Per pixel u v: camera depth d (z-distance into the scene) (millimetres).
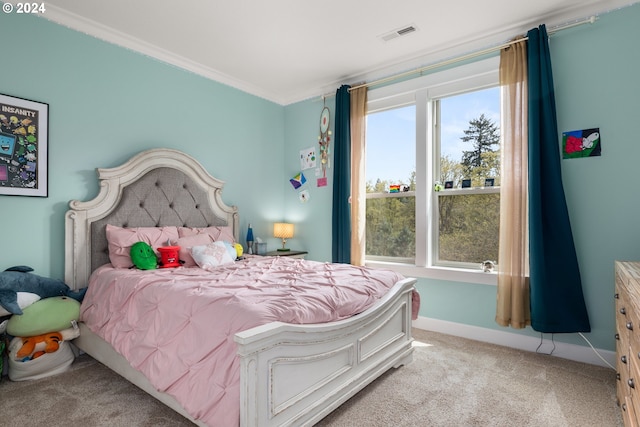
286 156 4367
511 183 2672
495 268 2939
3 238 2281
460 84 3076
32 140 2396
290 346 1479
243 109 3898
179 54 3195
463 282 3023
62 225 2545
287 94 4230
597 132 2455
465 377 2223
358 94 3619
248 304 1550
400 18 2619
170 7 2467
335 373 1752
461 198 3135
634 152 2340
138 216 2863
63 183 2549
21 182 2346
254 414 1310
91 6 2449
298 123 4258
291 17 2602
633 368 1337
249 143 3959
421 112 3271
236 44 3012
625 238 2371
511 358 2539
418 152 3279
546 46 2545
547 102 2512
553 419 1771
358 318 1858
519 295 2611
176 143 3271
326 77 3734
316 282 2025
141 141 3010
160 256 2682
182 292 1812
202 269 2545
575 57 2535
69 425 1682
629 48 2357
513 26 2713
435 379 2191
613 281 2406
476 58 2975
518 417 1783
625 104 2369
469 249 3090
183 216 3193
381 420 1739
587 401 1943
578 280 2445
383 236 3609
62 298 2307
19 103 2334
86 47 2676
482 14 2568
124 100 2898
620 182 2385
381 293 2160
